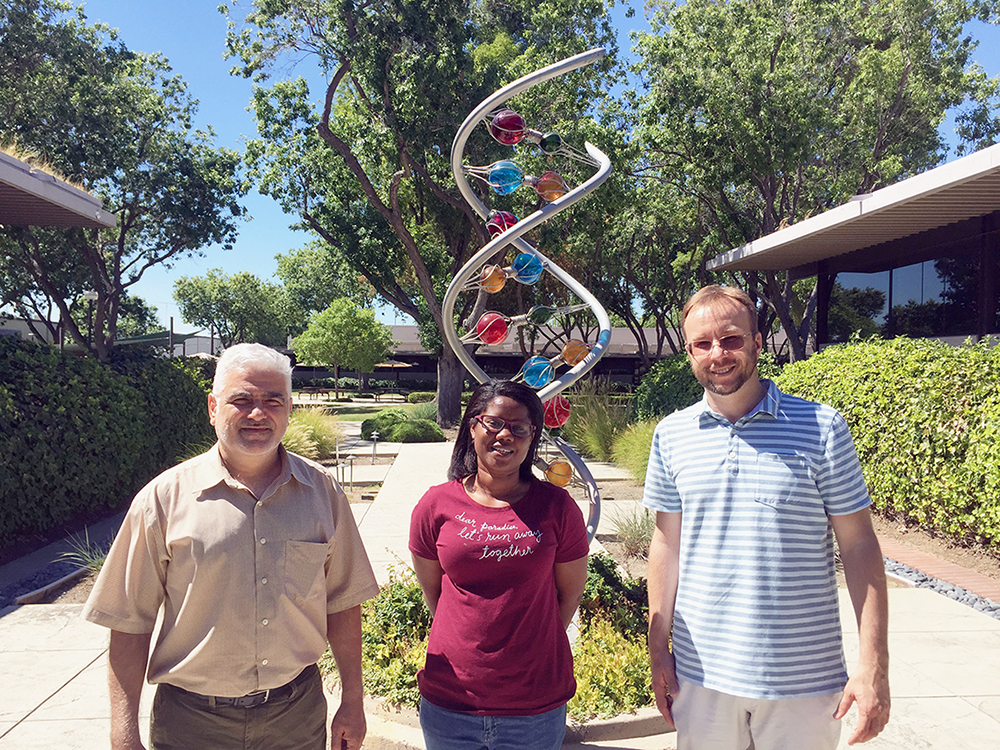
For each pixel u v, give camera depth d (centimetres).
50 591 584
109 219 1130
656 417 1402
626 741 333
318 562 210
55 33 2170
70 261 2634
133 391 923
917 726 360
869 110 1977
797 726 204
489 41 2317
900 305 1304
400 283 2641
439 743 225
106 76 2336
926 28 1897
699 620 216
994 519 618
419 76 1761
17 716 371
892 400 766
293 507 210
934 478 701
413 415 2338
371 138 2041
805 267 1695
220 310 5419
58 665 433
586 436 1425
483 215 404
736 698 208
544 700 222
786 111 1805
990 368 671
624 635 406
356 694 223
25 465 689
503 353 4012
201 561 196
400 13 1792
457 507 231
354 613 227
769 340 2991
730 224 2106
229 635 198
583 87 2025
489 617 219
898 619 511
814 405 218
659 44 1889
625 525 715
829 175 2102
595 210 2020
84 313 4025
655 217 2502
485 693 218
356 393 4450
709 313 220
